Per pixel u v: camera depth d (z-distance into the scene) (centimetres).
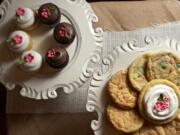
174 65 54
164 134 52
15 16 59
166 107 51
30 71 57
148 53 55
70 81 58
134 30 66
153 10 68
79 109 65
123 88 54
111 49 64
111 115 53
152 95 52
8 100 65
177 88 53
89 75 57
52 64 56
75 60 58
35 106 65
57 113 65
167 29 65
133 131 53
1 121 85
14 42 56
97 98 55
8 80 58
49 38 59
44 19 57
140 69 54
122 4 69
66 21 59
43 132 65
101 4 69
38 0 60
